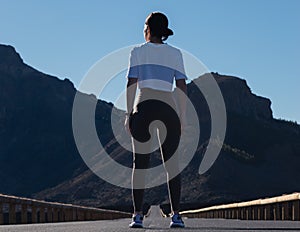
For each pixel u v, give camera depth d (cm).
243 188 18975
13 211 1617
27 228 989
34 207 1788
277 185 19988
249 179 19662
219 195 17725
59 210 2105
